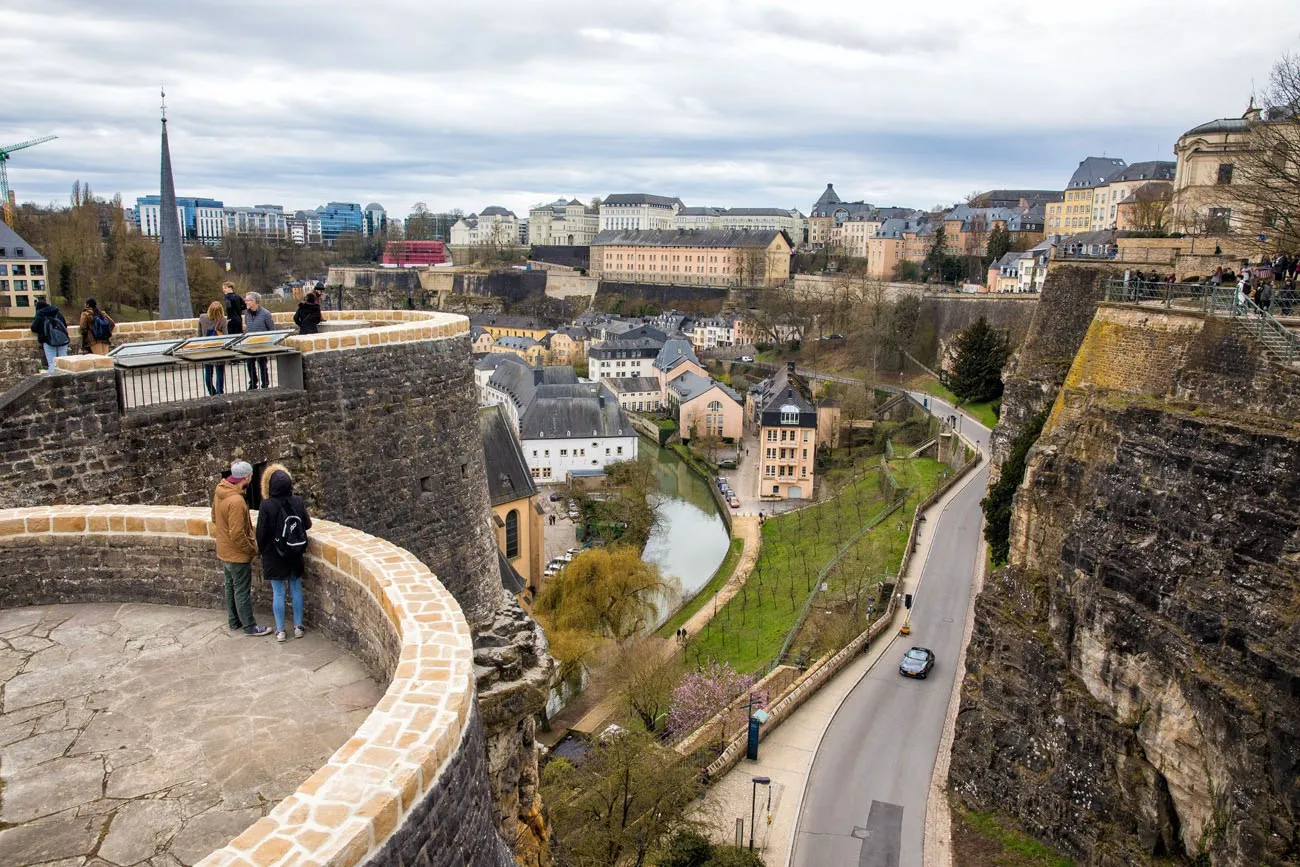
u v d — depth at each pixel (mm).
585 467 112000
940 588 57375
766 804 35438
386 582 10523
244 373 17750
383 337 19453
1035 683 34281
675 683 51312
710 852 31094
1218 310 31125
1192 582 27562
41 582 12586
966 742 36500
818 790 36906
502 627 17906
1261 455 26125
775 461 104750
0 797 8469
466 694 8227
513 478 58531
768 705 43750
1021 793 33906
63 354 20547
